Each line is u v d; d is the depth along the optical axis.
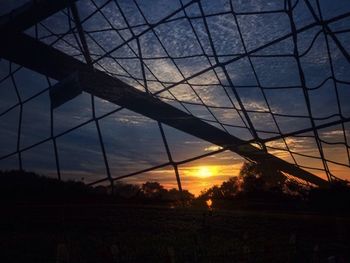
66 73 6.21
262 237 12.52
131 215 13.61
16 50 5.90
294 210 10.98
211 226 13.19
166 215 13.60
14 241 9.96
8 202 11.08
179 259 7.03
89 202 9.76
